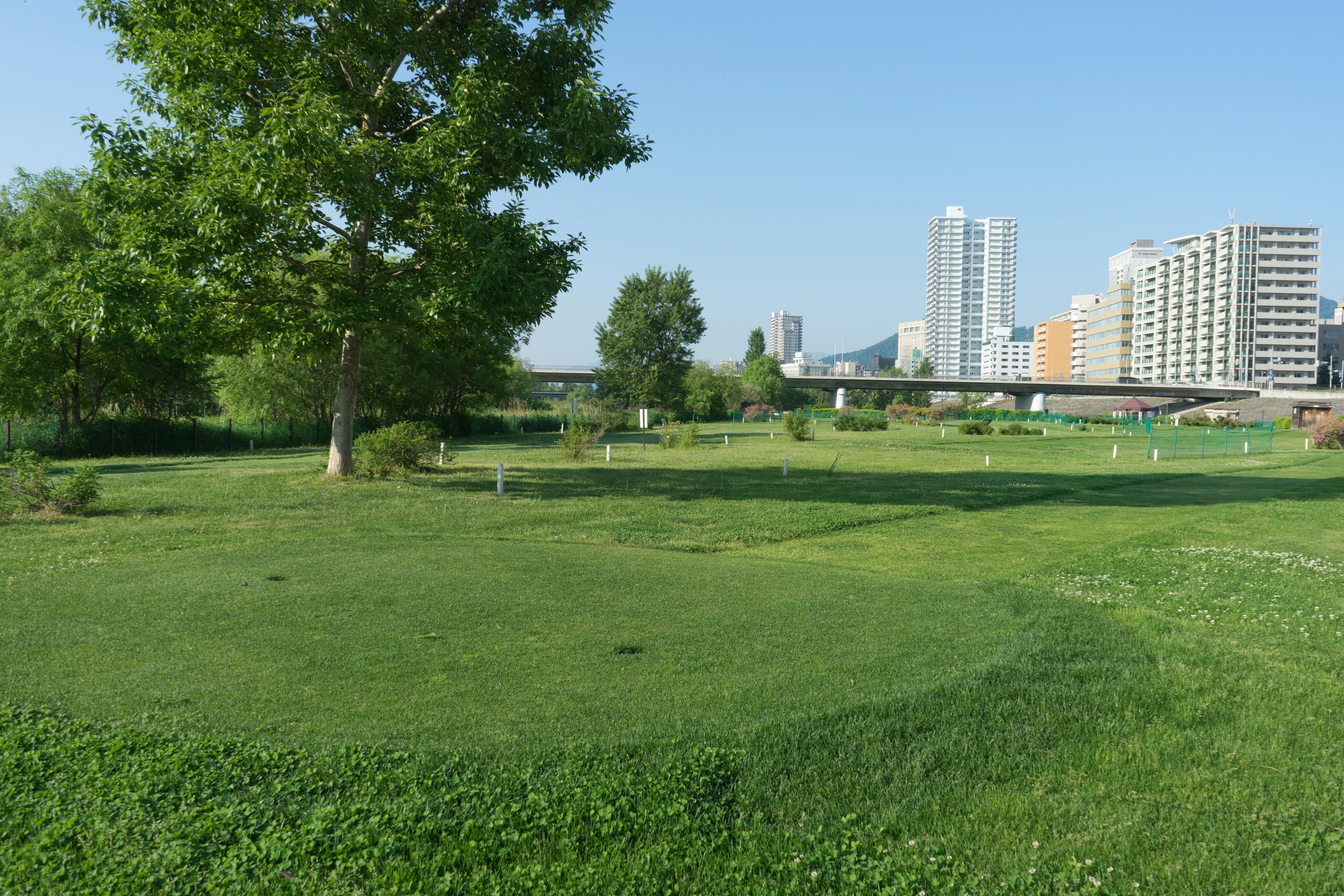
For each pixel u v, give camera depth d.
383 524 15.15
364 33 19.03
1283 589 9.87
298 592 9.09
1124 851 3.79
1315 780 4.52
